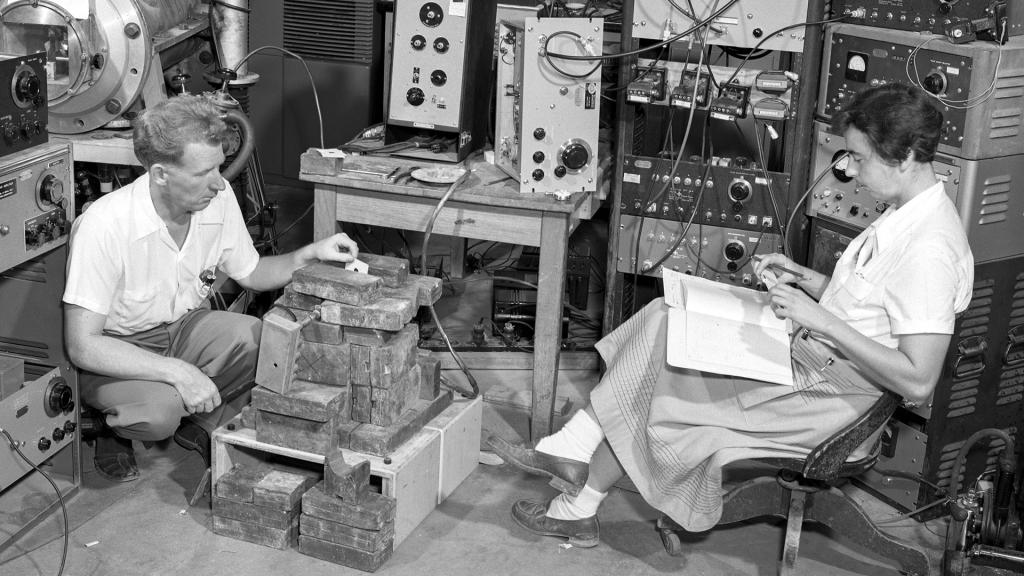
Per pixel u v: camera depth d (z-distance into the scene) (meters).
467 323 3.96
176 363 2.69
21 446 2.61
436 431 2.82
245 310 3.67
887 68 2.88
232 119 3.24
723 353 2.43
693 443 2.52
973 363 2.91
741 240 3.31
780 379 2.38
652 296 3.75
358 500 2.58
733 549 2.79
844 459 2.43
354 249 2.83
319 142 4.86
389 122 3.29
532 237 3.10
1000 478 2.56
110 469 2.95
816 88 3.11
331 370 2.66
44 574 2.53
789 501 2.63
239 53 3.71
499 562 2.68
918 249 2.31
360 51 4.68
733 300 2.60
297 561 2.63
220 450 2.72
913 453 2.96
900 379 2.31
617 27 3.49
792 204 3.20
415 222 3.16
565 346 3.79
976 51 2.64
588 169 3.08
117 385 2.75
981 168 2.72
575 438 2.72
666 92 3.22
